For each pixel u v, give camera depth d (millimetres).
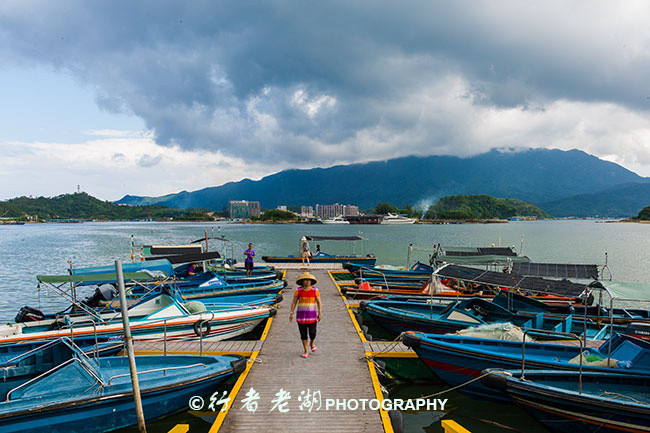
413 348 9859
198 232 110750
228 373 8500
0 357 9023
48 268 37250
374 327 15406
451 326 12086
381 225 189625
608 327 13016
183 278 18406
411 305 14852
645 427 6934
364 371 8789
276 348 10352
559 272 13312
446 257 17484
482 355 9023
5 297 23938
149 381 7770
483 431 8383
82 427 7051
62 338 8641
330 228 149375
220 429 6473
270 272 22344
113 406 7266
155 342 11297
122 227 174375
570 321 12570
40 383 7129
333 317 13672
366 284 17375
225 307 14070
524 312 13227
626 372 8172
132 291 17234
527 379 8117
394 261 40781
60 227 179500
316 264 27625
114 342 10336
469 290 17156
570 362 9023
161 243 65500
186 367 8273
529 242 70812
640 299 9117
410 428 8422
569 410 7430
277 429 6473
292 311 9602
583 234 100375
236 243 65875
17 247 61531
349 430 6445
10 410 6457
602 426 7242
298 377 8445
